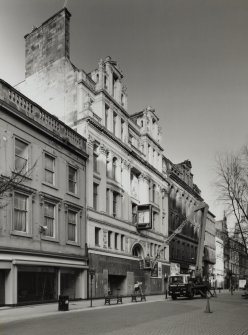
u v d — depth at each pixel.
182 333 13.50
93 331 13.54
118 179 39.12
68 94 35.62
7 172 22.78
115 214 38.66
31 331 13.37
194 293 36.53
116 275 37.31
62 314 19.20
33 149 25.69
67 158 30.09
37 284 24.83
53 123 28.42
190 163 69.06
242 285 86.69
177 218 59.66
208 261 75.06
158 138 51.69
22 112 24.52
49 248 26.44
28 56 39.50
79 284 30.30
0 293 22.11
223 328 15.05
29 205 24.66
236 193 40.28
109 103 38.25
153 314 19.92
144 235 44.06
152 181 48.22
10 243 22.52
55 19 38.22
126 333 13.20
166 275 49.19
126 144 41.47
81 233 31.17
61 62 36.81
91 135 34.28
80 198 31.56
